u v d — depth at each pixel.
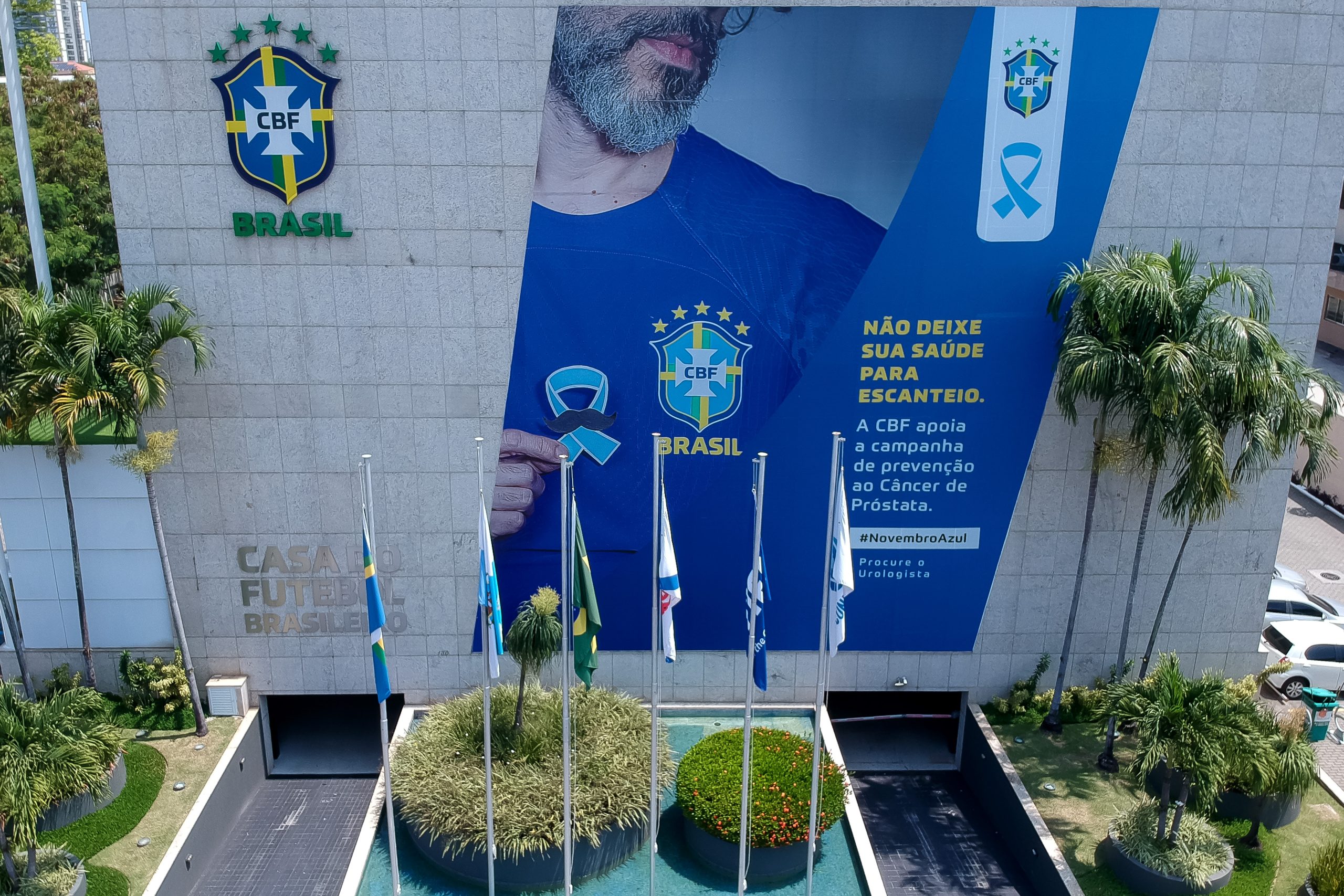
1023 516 21.58
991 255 19.86
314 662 22.36
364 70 18.81
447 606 21.94
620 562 21.53
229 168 19.28
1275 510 21.73
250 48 18.69
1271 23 18.84
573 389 20.52
